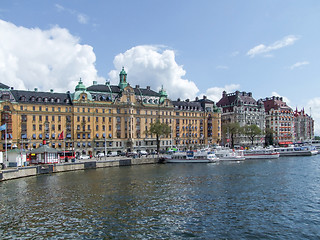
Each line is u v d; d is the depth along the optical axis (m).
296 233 37.16
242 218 42.59
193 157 117.25
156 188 62.69
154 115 155.00
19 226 39.84
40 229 38.75
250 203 50.19
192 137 169.38
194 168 96.50
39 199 53.47
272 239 35.41
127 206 48.75
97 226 39.69
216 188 62.06
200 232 37.56
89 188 62.97
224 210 46.41
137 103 149.38
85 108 134.38
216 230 38.22
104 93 143.12
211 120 175.50
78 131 132.25
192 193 57.72
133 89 149.38
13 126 120.50
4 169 76.69
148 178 75.75
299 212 45.16
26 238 35.97
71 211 46.12
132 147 144.25
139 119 149.75
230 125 180.75
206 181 70.44
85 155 127.00
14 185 66.50
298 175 77.81
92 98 138.38
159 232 37.62
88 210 46.59
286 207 47.78
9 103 119.12
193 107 172.38
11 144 117.62
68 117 131.38
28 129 123.31
